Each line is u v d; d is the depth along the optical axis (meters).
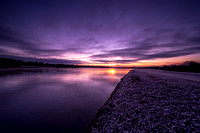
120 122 5.66
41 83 21.25
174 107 6.59
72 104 10.09
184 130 4.35
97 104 10.10
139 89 12.29
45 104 10.04
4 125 6.41
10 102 10.52
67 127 6.19
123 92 12.03
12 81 22.58
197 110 5.98
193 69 46.22
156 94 9.64
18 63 114.31
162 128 4.66
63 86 18.78
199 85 12.46
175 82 14.84
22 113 8.11
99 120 6.45
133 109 7.00
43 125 6.41
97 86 19.25
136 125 5.16
